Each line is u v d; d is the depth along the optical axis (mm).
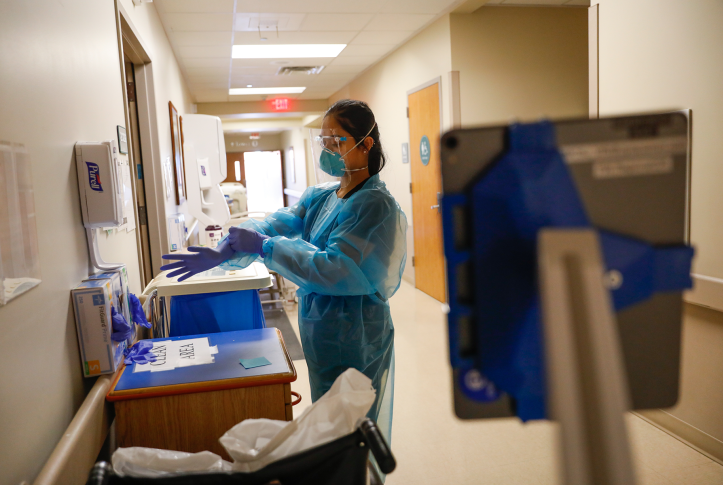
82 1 1581
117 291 1480
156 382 1367
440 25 4570
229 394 1379
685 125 488
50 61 1242
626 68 2449
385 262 1629
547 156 470
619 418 358
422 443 2400
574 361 368
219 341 1714
